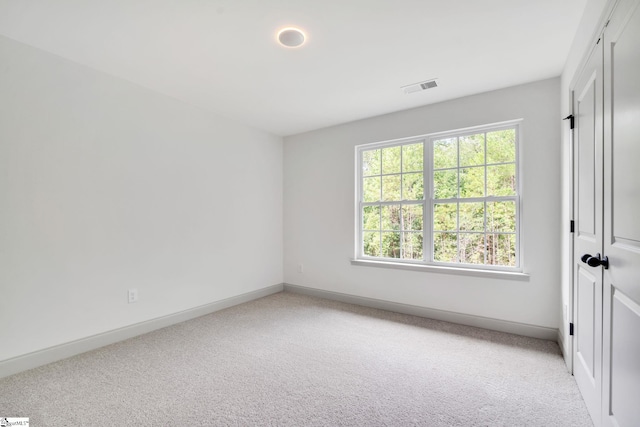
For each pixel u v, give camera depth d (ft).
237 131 12.37
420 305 10.73
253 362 7.33
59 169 7.48
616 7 4.06
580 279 6.07
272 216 14.05
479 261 9.94
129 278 8.87
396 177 11.66
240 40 6.80
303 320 10.34
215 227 11.45
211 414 5.38
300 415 5.36
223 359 7.49
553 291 8.52
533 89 8.82
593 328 5.19
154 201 9.51
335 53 7.35
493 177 9.71
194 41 6.84
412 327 9.65
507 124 9.43
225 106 10.80
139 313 9.11
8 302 6.70
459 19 6.07
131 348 8.13
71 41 6.84
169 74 8.41
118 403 5.68
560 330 8.13
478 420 5.23
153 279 9.48
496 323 9.33
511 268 9.32
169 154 9.94
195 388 6.20
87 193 7.99
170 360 7.43
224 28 6.35
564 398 5.85
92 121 8.09
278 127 13.23
